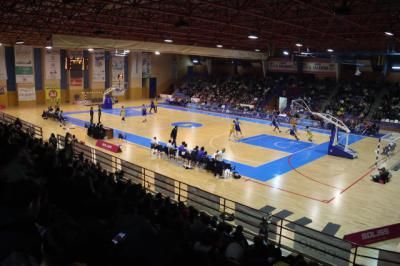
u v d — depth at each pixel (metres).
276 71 48.38
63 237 3.03
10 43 32.12
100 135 25.47
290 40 28.64
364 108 38.38
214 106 44.22
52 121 31.98
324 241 9.91
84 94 46.22
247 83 49.25
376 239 11.95
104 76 47.66
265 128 33.34
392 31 19.23
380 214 14.48
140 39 28.98
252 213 12.05
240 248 6.19
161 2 15.97
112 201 4.68
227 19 19.38
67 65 43.81
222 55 37.12
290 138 28.97
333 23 19.95
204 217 9.48
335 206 15.17
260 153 23.64
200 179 18.00
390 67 39.59
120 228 3.39
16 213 2.21
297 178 18.75
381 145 28.00
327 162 22.12
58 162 9.10
